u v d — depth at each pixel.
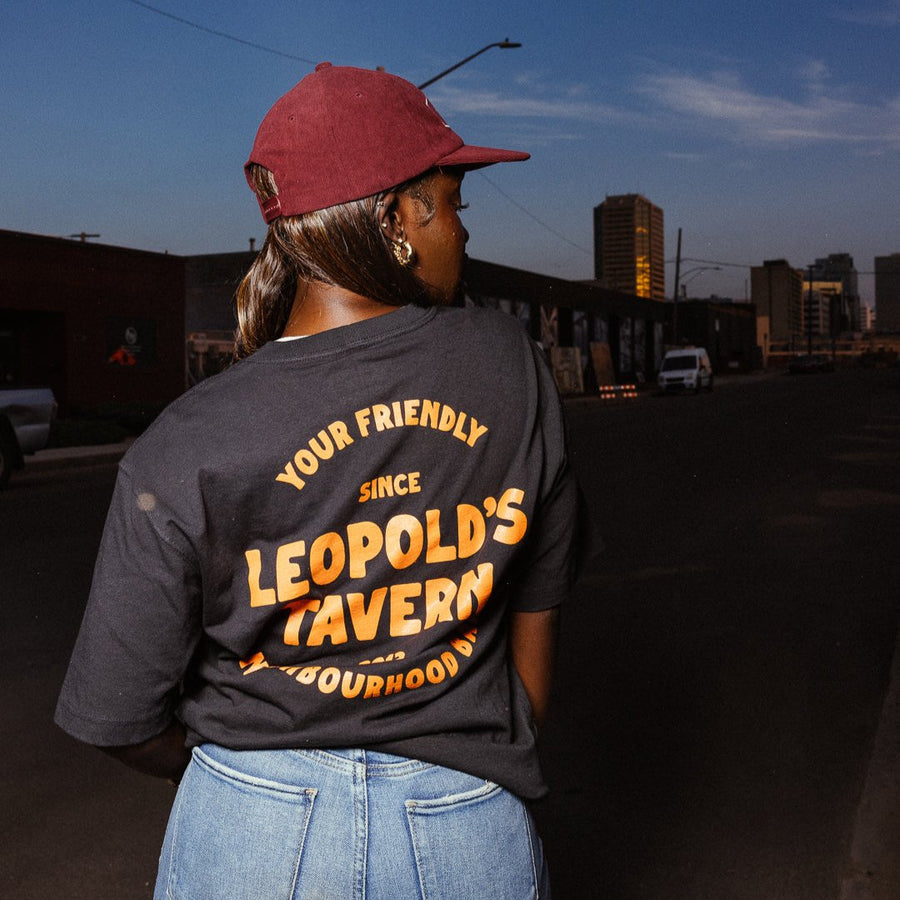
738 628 5.46
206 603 1.12
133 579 1.08
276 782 1.12
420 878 1.11
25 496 11.48
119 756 1.16
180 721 1.21
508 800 1.18
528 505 1.20
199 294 30.70
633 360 56.31
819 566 6.96
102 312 22.92
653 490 10.70
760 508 9.43
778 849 3.10
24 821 3.35
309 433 1.11
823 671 4.73
